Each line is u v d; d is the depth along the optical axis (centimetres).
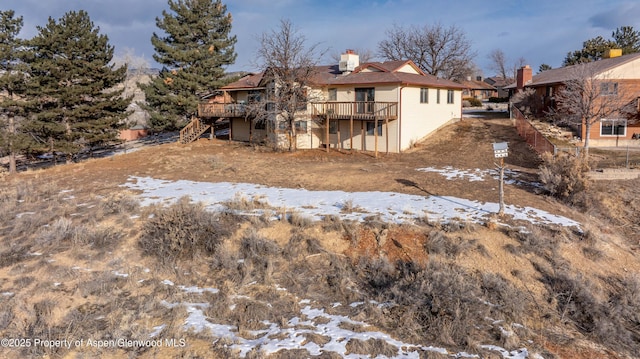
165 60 3800
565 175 1791
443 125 3522
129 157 2839
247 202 1666
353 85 2981
